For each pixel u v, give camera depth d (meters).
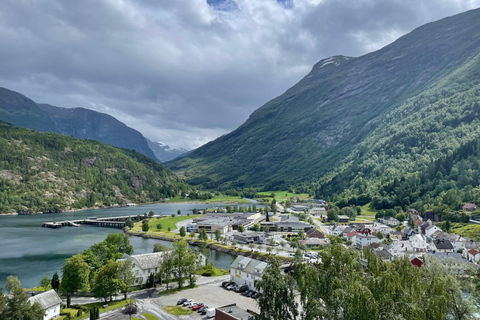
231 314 87.38
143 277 135.12
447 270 104.19
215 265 176.38
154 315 100.06
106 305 110.44
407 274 69.06
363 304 57.28
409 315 55.31
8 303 86.19
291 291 70.44
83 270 124.56
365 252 82.19
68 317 100.62
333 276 68.50
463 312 73.69
